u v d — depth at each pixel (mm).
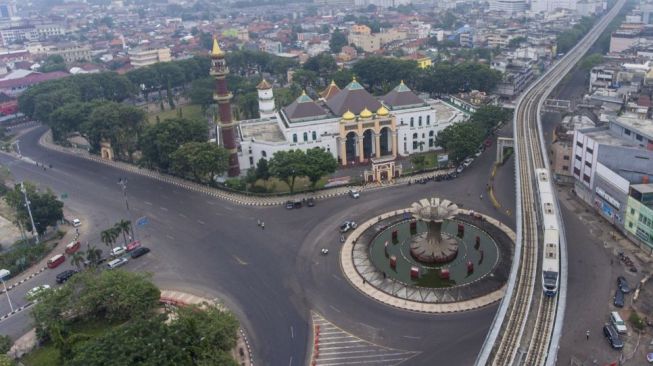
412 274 124875
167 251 141875
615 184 141125
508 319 92062
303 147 198000
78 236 154250
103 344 89188
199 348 89562
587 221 147125
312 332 106000
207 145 183875
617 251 129750
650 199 128250
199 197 178750
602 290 114125
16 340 107438
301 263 132375
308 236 146500
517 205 130125
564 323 103812
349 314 111188
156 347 87812
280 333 106125
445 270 123875
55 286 127938
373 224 150750
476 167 193250
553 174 177625
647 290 113375
